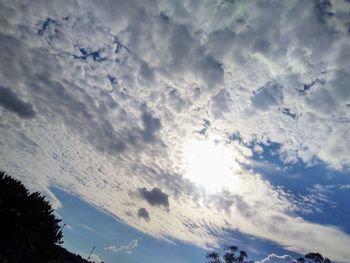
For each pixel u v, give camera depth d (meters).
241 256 44.84
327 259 39.31
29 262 17.14
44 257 18.42
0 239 16.12
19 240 16.83
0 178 18.56
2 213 16.89
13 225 17.17
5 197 17.75
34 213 19.34
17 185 19.31
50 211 21.05
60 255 22.52
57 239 21.17
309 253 40.44
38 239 18.33
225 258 44.94
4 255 15.51
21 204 18.55
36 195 20.70
